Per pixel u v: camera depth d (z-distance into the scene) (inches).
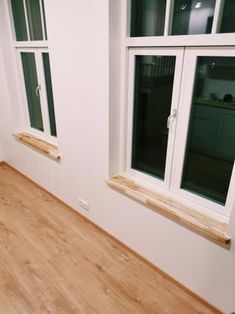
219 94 49.9
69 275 68.4
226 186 55.4
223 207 54.9
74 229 86.0
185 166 60.6
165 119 60.5
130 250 76.2
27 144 104.5
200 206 58.9
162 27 53.7
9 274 68.3
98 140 70.4
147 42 54.9
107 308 60.1
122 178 72.9
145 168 70.3
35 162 105.4
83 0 57.9
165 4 51.5
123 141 70.0
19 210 95.7
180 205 60.6
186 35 48.5
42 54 86.6
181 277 64.3
